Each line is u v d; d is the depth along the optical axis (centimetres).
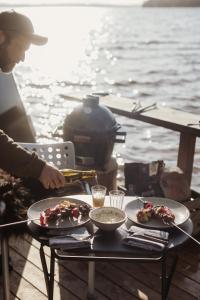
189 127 405
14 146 203
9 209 266
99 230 225
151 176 385
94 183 381
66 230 219
